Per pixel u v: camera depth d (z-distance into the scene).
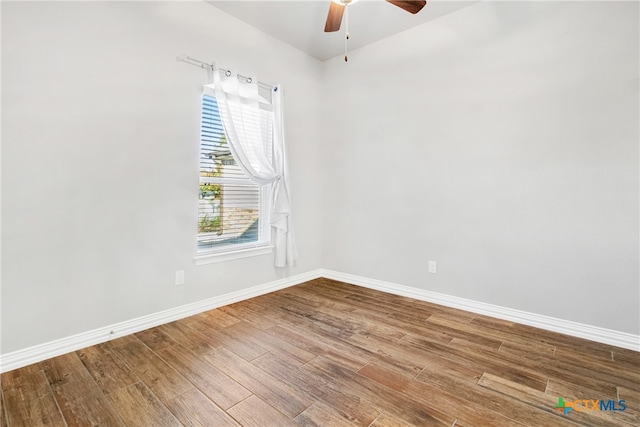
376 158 3.43
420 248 3.13
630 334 2.14
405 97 3.19
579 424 1.41
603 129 2.21
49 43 1.94
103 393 1.62
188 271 2.67
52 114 1.96
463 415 1.46
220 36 2.83
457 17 2.84
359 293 3.33
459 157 2.86
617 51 2.16
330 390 1.65
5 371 1.82
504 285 2.64
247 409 1.50
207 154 2.81
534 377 1.78
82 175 2.09
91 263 2.14
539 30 2.44
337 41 3.39
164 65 2.47
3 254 1.82
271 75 3.29
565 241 2.37
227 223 3.01
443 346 2.15
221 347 2.12
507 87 2.59
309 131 3.75
